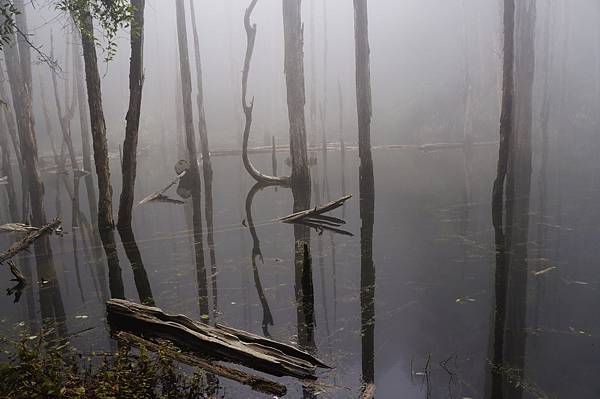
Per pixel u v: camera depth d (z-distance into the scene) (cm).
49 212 1580
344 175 2148
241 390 488
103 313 710
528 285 776
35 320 693
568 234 1038
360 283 816
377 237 1105
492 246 985
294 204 1556
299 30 1708
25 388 385
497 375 524
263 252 1026
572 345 587
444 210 1342
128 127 1188
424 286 790
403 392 493
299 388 497
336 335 626
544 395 488
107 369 472
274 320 677
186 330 592
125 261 992
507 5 1179
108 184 1220
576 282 778
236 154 3072
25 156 1688
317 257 977
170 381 473
